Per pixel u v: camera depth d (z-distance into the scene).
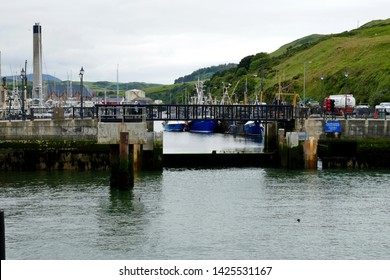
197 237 53.34
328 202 68.00
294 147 96.75
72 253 48.56
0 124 91.12
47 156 91.94
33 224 57.03
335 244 51.78
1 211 30.31
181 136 193.00
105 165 92.50
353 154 100.44
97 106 93.00
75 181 80.94
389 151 98.50
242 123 194.88
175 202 67.62
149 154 93.75
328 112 121.62
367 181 82.75
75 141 92.12
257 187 77.81
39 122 91.69
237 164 101.44
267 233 54.91
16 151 91.44
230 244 51.41
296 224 58.03
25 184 78.31
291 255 48.69
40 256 47.75
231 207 65.31
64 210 62.91
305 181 82.94
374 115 107.06
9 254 48.19
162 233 54.50
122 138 72.75
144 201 68.00
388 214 62.28
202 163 100.75
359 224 58.22
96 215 60.84
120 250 49.44
